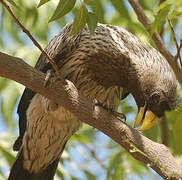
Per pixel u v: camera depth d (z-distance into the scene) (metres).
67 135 11.32
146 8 11.13
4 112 12.48
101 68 10.10
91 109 8.80
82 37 10.16
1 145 12.16
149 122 9.99
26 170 11.46
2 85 12.53
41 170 11.52
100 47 10.02
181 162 9.05
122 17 11.12
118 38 10.16
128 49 10.10
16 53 12.88
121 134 8.78
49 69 10.12
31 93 10.77
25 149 11.35
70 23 10.52
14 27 13.38
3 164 11.97
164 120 9.93
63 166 12.66
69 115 10.70
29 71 8.21
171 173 7.80
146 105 10.19
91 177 12.91
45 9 12.23
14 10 11.92
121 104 13.30
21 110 11.12
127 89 10.45
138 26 10.48
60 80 8.80
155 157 8.44
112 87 10.55
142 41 10.38
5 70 8.02
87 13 7.31
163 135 9.78
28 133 11.20
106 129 8.87
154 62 10.20
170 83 10.12
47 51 10.50
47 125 11.02
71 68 10.19
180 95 10.91
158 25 8.80
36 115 10.88
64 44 10.16
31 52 12.83
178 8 8.60
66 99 8.59
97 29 10.22
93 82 10.34
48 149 11.41
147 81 10.09
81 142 13.32
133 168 12.01
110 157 12.70
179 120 5.74
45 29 12.38
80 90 10.39
